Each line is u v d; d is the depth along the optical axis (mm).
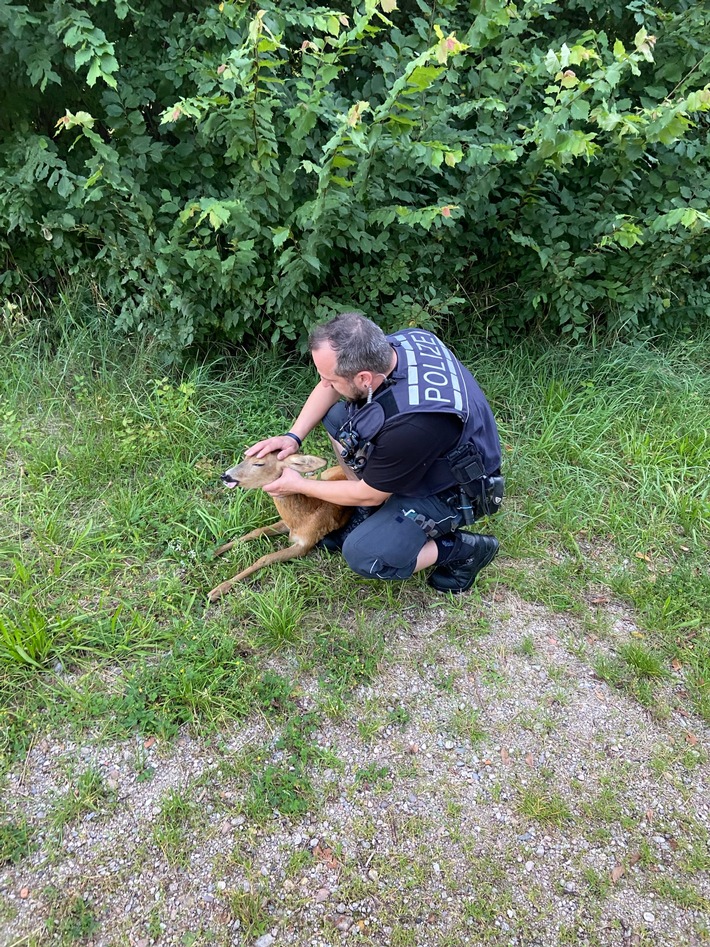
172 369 3762
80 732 2139
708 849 2000
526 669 2527
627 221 3551
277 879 1850
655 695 2461
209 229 3203
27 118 3520
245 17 2875
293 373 3941
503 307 4297
